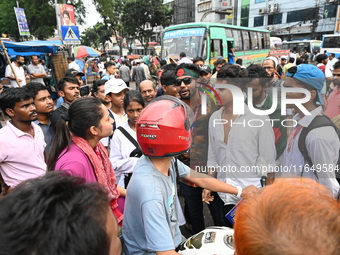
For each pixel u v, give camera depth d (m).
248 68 2.46
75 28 8.77
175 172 1.28
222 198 1.85
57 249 0.50
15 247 0.50
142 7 29.91
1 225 0.53
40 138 2.24
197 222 2.21
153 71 10.32
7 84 6.31
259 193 0.63
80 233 0.52
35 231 0.51
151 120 1.00
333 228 0.49
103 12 20.89
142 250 1.10
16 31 18.86
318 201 0.54
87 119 1.48
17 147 2.03
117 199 1.86
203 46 9.16
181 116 1.03
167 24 32.97
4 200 0.57
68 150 1.50
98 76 11.27
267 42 15.55
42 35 19.50
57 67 8.11
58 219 0.52
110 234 0.63
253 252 0.52
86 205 0.57
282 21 31.34
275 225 0.52
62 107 2.87
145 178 1.06
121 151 2.09
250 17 34.06
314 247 0.47
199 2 37.50
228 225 2.00
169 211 1.13
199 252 1.13
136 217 1.09
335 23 26.80
